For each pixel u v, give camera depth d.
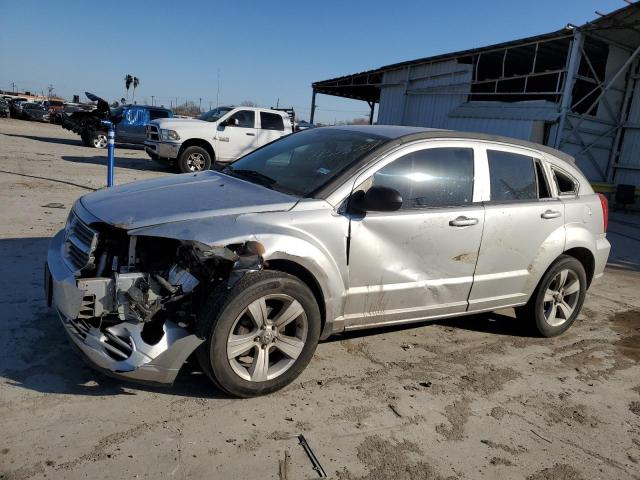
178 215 3.19
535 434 3.33
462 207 4.13
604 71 17.12
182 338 3.04
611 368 4.45
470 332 4.95
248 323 3.27
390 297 3.84
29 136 24.05
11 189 9.55
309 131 4.76
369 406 3.43
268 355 3.36
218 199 3.49
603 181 18.19
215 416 3.13
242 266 3.13
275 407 3.29
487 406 3.61
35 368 3.41
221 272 3.17
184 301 3.19
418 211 3.88
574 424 3.50
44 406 3.04
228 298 3.08
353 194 3.62
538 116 16.28
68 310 3.03
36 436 2.78
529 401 3.74
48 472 2.53
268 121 15.43
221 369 3.15
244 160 4.61
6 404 3.02
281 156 4.33
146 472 2.60
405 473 2.82
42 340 3.77
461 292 4.23
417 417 3.37
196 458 2.74
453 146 4.19
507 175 4.50
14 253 5.70
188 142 14.52
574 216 4.91
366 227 3.63
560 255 4.86
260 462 2.77
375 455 2.94
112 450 2.73
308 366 3.89
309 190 3.65
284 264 3.41
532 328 4.92
